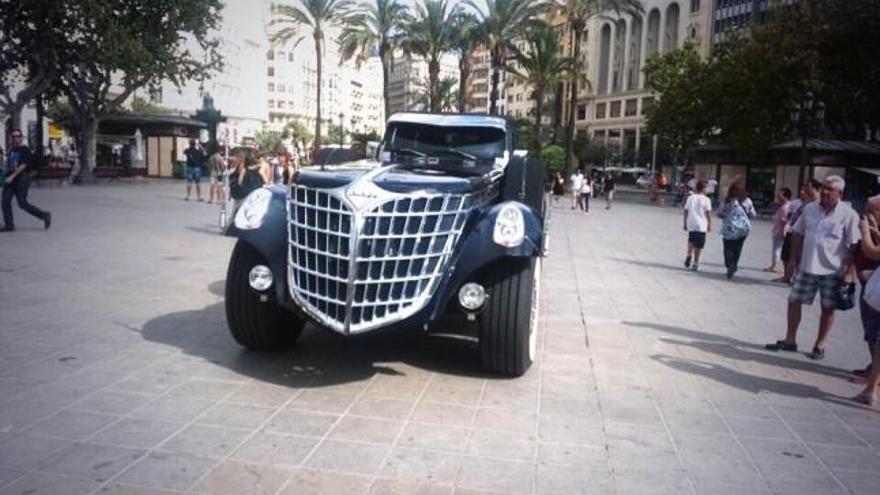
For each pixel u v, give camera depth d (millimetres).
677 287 11352
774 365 6703
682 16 92125
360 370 5730
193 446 4113
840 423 5148
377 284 5027
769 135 37750
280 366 5734
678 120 48562
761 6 79000
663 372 6172
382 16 45625
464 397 5195
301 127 112250
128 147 40438
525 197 6488
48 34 28594
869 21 33438
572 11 44656
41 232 13828
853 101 36625
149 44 31312
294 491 3627
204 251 12078
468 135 7309
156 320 7051
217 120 26422
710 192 37531
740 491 3916
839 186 6797
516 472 3982
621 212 32312
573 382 5707
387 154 7336
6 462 3799
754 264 15516
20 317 6945
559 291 10242
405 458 4090
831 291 6918
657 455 4336
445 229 5188
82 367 5465
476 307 5277
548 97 101875
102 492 3520
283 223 5535
